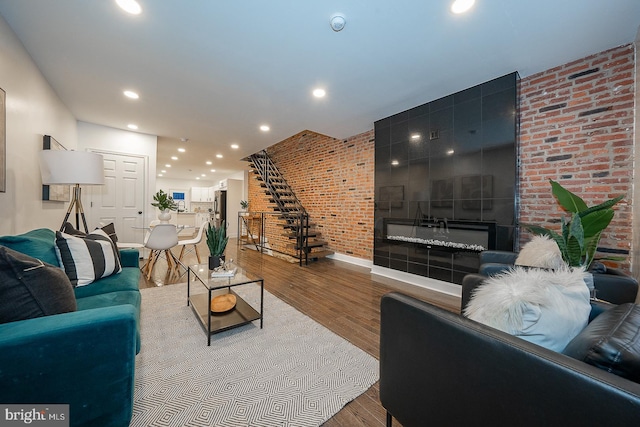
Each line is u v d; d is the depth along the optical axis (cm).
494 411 75
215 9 177
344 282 357
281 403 135
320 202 562
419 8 176
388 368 111
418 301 103
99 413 101
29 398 90
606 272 183
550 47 219
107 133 431
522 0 170
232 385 148
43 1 170
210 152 633
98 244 199
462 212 299
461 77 269
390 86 287
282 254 556
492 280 107
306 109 353
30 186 228
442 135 317
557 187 218
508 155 264
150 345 187
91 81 275
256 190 783
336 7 175
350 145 490
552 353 68
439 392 90
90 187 421
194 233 907
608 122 223
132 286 188
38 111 246
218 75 263
